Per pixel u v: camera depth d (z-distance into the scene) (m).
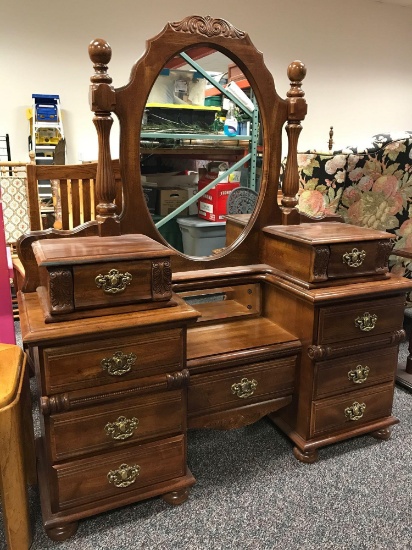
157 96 1.29
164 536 1.09
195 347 1.29
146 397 1.10
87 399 1.03
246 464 1.35
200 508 1.18
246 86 1.39
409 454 1.39
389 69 4.92
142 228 1.31
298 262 1.31
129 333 1.04
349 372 1.35
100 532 1.10
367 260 1.32
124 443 1.10
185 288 1.34
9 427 0.95
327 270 1.26
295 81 1.40
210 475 1.30
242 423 1.33
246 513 1.16
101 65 1.15
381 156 1.90
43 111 3.28
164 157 1.33
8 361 1.12
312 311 1.26
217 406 1.28
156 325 1.05
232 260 1.46
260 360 1.30
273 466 1.34
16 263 1.95
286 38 4.27
